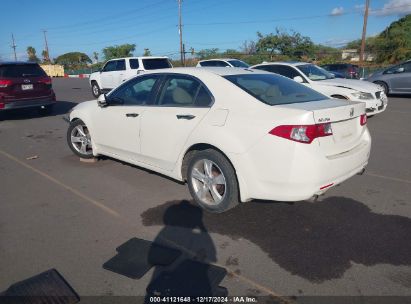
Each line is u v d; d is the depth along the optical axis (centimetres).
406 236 341
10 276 290
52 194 458
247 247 327
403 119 948
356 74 2238
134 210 406
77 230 362
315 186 327
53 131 888
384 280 278
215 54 5000
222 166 365
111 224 374
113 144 518
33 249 328
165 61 1608
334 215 387
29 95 1013
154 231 358
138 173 531
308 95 405
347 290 268
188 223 373
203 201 398
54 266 302
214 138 367
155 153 446
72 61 7638
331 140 339
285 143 323
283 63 1021
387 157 600
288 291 267
